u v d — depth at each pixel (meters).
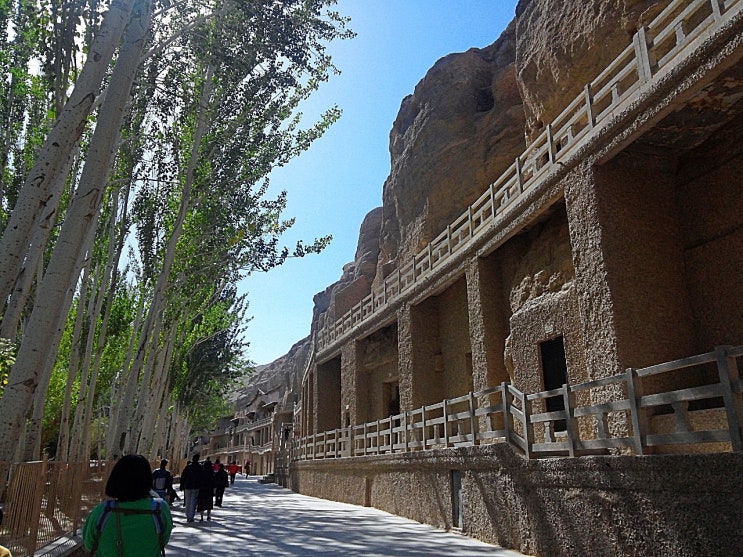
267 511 21.09
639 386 8.43
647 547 7.87
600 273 11.46
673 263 11.77
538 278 15.19
